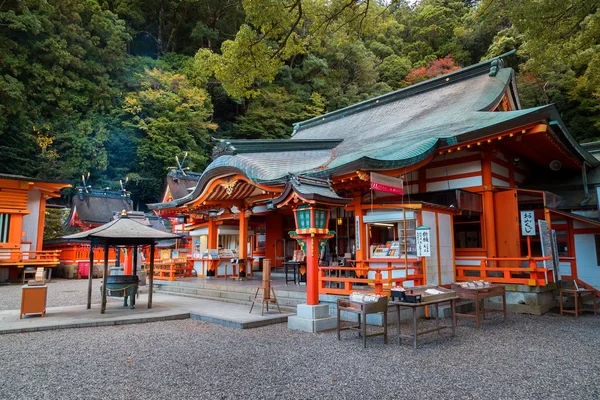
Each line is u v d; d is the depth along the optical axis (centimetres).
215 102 3888
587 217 1102
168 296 1230
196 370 488
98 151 2955
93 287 1620
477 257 1046
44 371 489
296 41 935
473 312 930
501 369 487
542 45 973
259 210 1525
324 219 755
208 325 789
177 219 2031
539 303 920
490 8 1030
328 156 1278
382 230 1096
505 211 1040
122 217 1001
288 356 549
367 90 4069
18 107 2591
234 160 1130
